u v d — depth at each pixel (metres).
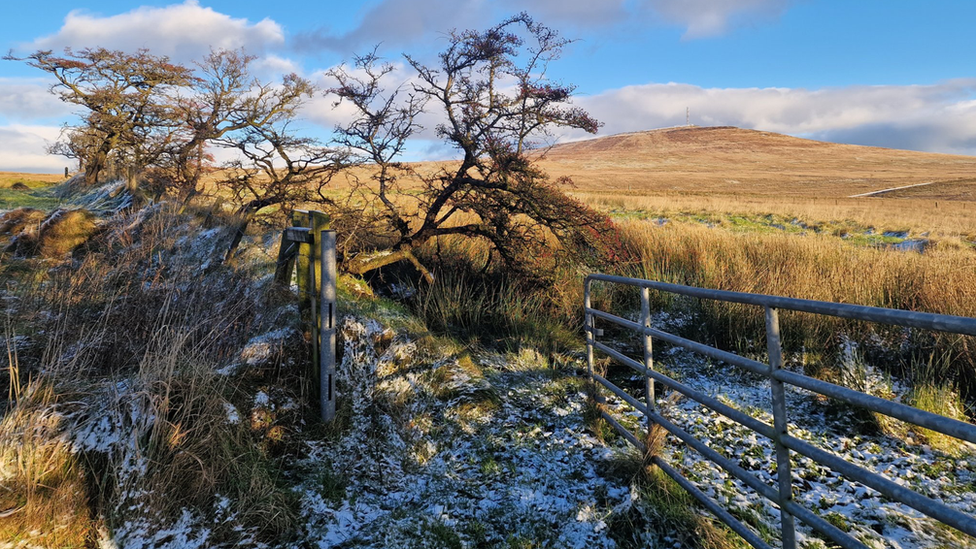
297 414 4.10
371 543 3.15
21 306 5.13
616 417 4.60
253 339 4.57
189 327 4.57
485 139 6.79
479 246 9.03
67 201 13.04
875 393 4.79
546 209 6.98
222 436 3.43
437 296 6.80
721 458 3.05
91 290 5.30
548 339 6.37
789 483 2.55
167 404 3.32
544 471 3.86
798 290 6.82
